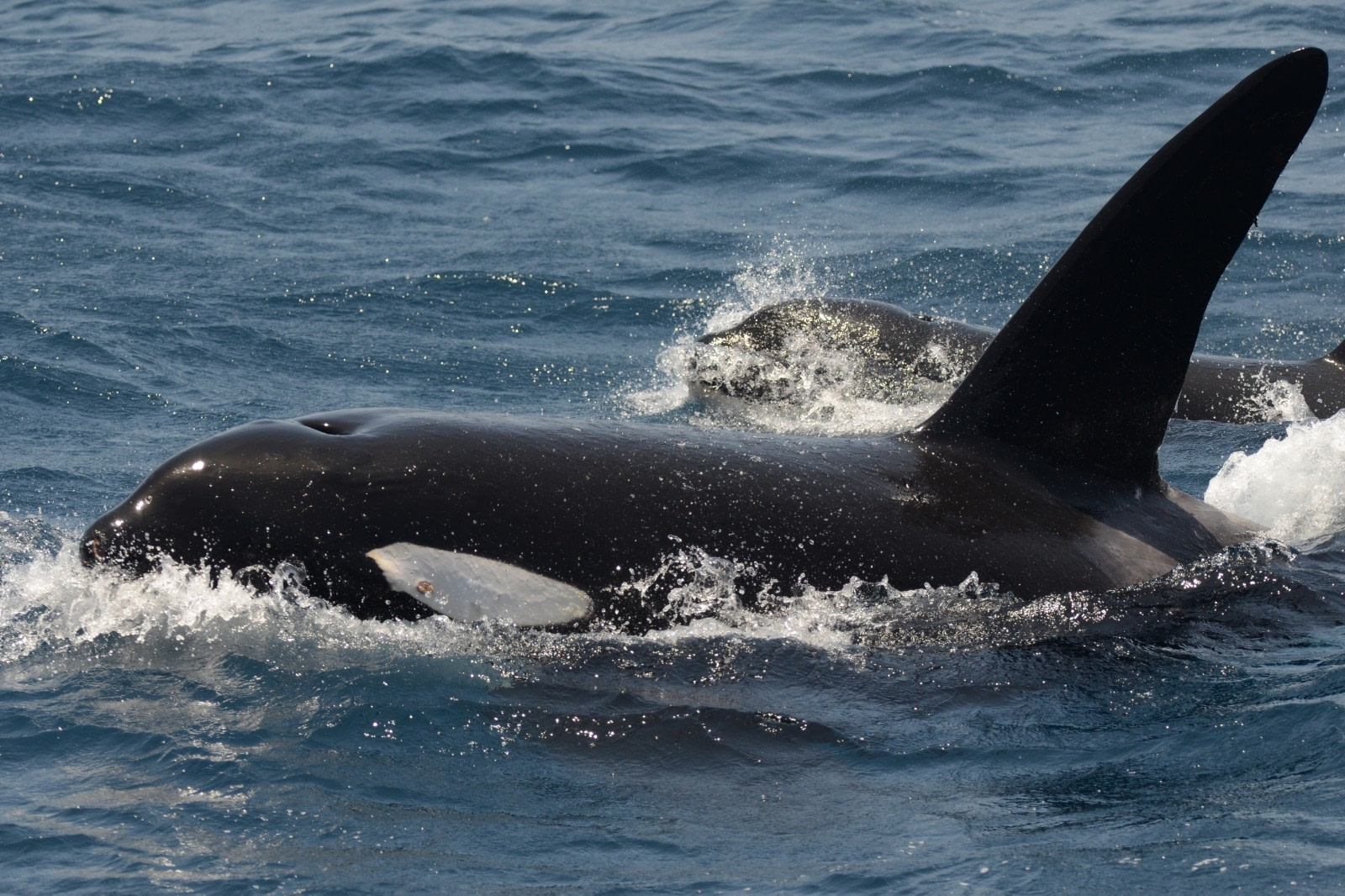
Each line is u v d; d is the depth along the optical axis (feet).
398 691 73.41
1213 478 114.62
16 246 198.59
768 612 78.43
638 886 58.44
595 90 299.99
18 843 61.93
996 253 208.13
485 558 77.51
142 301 176.14
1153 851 58.39
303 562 77.82
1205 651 78.07
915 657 76.64
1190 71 302.04
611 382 158.30
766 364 155.74
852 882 57.98
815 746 69.31
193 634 78.89
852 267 203.92
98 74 302.04
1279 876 55.88
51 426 132.16
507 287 192.24
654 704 72.23
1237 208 77.46
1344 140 260.62
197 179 241.35
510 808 64.54
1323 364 153.28
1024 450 86.79
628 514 79.51
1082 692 73.87
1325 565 90.17
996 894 56.18
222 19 373.81
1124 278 80.84
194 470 80.18
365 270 196.75
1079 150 260.01
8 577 91.81
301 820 63.57
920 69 310.86
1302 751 66.44
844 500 82.43
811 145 268.41
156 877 59.47
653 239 217.97
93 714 72.54
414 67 312.29
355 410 85.66
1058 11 361.10
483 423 83.51
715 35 349.82
